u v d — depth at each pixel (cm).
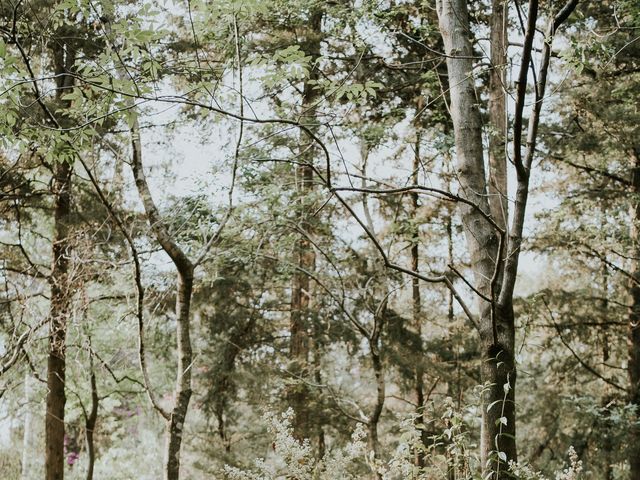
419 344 1330
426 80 920
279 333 1402
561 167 1261
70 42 876
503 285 519
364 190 449
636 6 575
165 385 1512
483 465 504
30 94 818
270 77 569
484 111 1086
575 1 475
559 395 1256
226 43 670
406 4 866
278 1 838
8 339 952
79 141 516
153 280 805
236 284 1216
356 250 1151
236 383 1263
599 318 1248
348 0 857
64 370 1137
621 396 1263
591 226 1044
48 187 1113
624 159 1141
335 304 1185
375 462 479
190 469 1409
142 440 1752
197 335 1357
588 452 1202
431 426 1285
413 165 1148
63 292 873
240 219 814
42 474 1556
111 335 1153
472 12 808
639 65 1059
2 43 457
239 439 1292
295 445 481
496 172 744
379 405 834
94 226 985
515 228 513
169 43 888
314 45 1034
